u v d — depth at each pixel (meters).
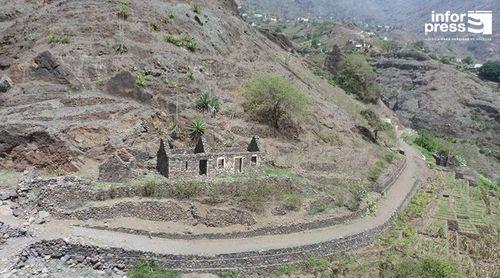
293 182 58.94
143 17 82.50
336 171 71.50
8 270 38.03
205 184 52.38
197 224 49.31
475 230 73.25
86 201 46.41
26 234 41.53
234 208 50.94
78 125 55.09
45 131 50.53
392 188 80.62
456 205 84.56
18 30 77.31
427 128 188.75
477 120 191.75
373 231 59.41
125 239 44.34
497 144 183.12
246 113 74.12
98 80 66.06
